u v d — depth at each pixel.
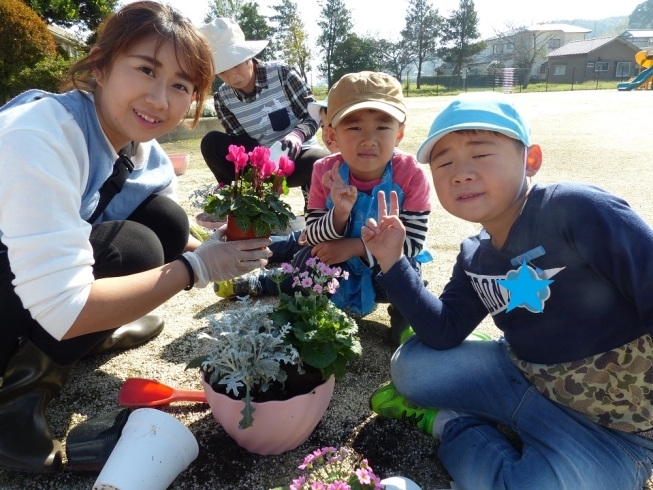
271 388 1.53
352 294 2.14
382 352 2.13
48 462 1.44
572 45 54.94
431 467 1.52
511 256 1.43
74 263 1.27
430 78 50.12
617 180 4.87
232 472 1.49
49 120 1.36
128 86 1.38
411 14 50.81
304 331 1.52
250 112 3.63
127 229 1.74
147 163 2.09
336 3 45.69
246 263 1.57
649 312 1.19
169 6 1.45
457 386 1.55
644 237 1.22
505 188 1.34
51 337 1.51
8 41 10.16
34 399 1.54
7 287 1.47
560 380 1.39
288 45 36.00
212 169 3.82
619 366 1.32
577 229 1.28
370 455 1.56
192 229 3.09
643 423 1.34
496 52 60.00
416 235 2.11
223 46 3.36
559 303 1.35
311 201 2.31
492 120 1.30
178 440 1.40
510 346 1.57
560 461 1.27
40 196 1.25
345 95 1.97
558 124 9.93
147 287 1.41
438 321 1.57
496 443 1.41
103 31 1.44
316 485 1.14
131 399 1.70
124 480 1.27
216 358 1.47
